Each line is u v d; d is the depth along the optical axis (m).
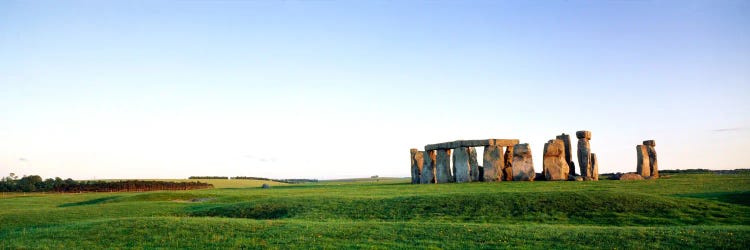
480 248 21.75
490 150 67.25
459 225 26.11
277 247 22.75
